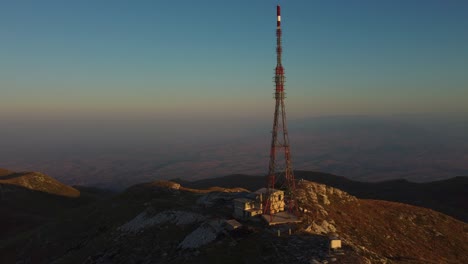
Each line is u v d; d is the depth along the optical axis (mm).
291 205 68312
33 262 80125
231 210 69625
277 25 64250
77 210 106750
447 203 156500
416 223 85188
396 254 66000
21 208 143375
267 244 51875
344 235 66125
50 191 165750
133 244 64188
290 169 68062
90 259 65062
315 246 50656
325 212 73688
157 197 107125
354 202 86875
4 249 90688
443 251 75312
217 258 50406
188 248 55875
